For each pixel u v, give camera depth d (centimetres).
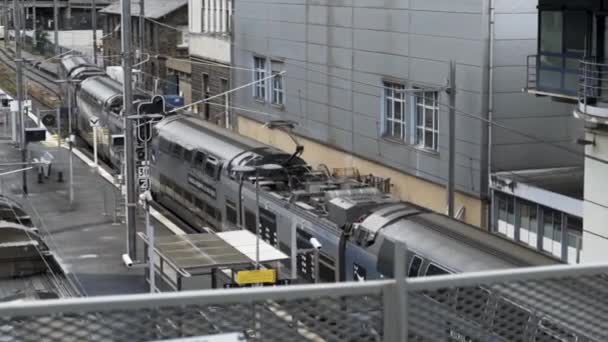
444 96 3516
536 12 3269
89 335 588
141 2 6138
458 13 3375
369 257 2425
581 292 682
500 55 3278
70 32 10619
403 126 3819
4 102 6306
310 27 4516
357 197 2705
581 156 3378
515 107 3309
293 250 2612
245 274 2433
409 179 3791
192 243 2756
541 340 675
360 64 4084
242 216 3309
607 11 2622
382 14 3878
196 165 3769
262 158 3334
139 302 591
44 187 4747
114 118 5003
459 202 3447
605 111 2528
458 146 3428
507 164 3325
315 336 629
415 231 2325
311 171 3294
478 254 2089
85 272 3325
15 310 568
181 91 6800
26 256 2367
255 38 5178
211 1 5925
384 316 638
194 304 601
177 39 7112
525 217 3141
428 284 645
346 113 4247
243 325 614
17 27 5034
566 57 2761
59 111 5688
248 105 5331
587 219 2670
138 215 4097
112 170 5122
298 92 4706
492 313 661
